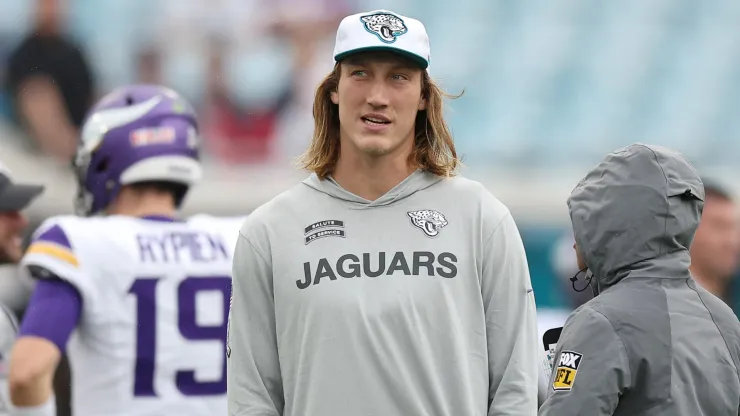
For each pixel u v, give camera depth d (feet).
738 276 67.97
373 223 27.25
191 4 116.37
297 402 26.66
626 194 27.86
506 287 27.22
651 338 26.61
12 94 104.73
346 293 26.35
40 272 34.55
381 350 26.04
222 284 36.83
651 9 134.82
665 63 132.98
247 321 27.71
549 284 101.19
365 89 26.78
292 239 27.35
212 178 107.55
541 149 123.65
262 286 27.61
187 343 36.09
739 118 130.62
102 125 37.93
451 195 27.84
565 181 115.24
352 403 25.95
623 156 28.32
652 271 27.76
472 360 26.68
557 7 134.21
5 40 112.88
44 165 103.30
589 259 28.58
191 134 38.88
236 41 116.06
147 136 37.78
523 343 27.04
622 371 26.21
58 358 33.71
